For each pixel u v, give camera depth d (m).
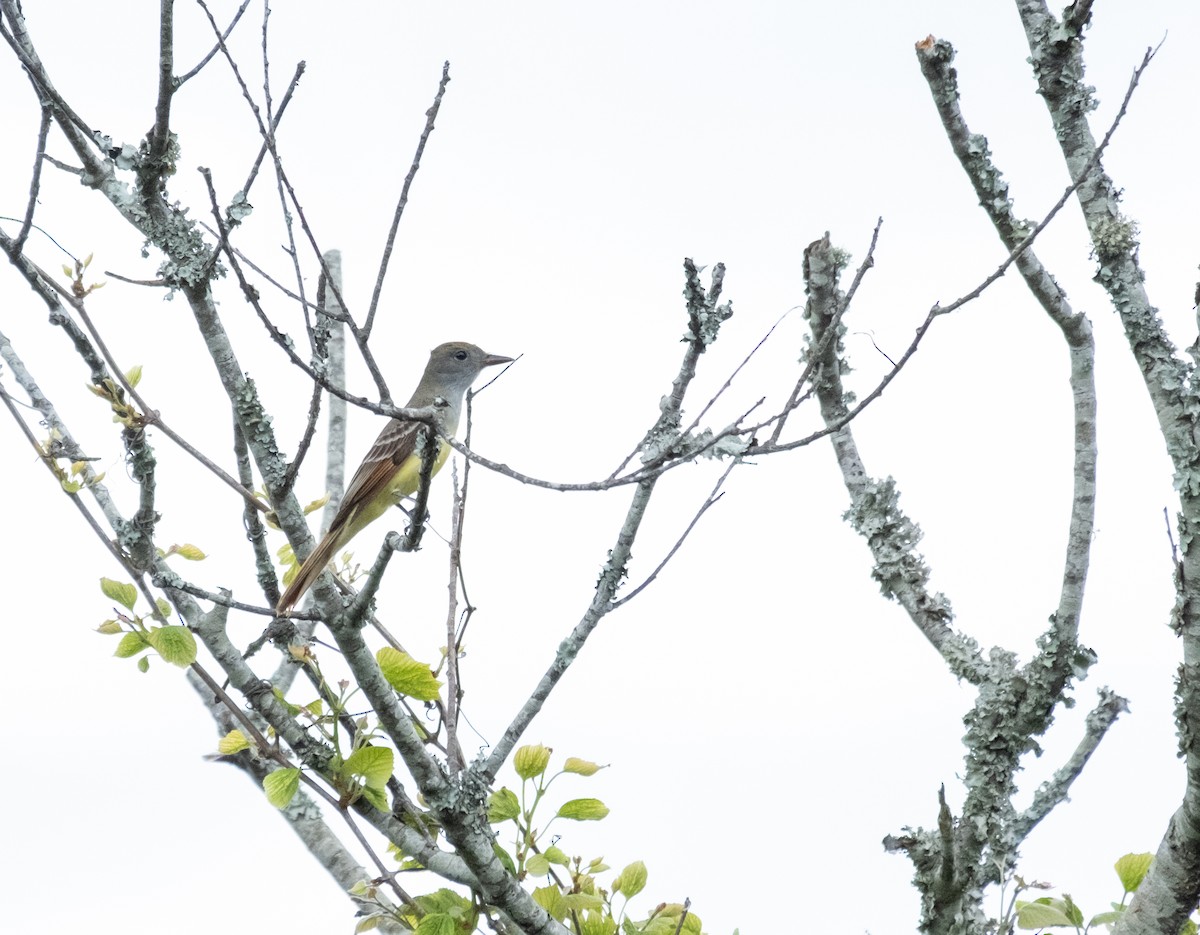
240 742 10.63
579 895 9.92
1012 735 10.62
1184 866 9.30
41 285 10.83
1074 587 10.67
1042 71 11.06
